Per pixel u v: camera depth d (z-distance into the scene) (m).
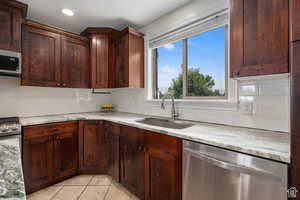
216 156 1.06
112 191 1.88
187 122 1.79
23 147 1.74
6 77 2.14
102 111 3.10
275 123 1.29
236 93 1.52
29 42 2.00
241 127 1.48
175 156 1.30
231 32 1.20
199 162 1.15
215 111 1.68
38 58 2.08
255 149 0.90
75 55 2.43
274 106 1.29
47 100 2.51
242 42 1.13
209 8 1.73
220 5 1.64
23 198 0.48
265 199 0.86
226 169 1.01
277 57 0.98
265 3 1.03
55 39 2.22
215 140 1.08
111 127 2.11
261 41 1.05
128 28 2.28
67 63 2.35
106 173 2.28
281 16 0.97
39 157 1.86
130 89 2.82
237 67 1.16
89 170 2.27
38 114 2.42
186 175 1.23
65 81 2.32
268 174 0.85
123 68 2.42
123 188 1.94
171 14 2.13
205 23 1.78
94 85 2.55
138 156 1.68
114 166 2.06
